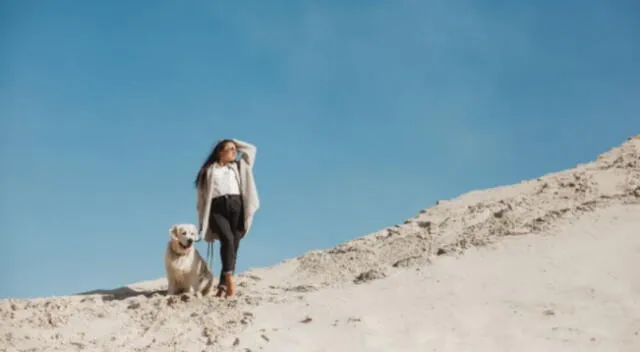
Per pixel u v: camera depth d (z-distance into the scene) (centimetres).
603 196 1126
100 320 835
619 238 933
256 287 1064
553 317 765
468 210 1273
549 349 704
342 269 1129
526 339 723
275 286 1073
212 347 738
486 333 744
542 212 1122
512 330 744
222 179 951
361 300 850
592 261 885
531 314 776
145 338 780
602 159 1407
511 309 792
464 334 744
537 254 924
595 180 1233
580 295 808
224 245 934
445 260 951
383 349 715
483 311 793
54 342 777
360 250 1190
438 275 903
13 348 757
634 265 861
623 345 701
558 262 893
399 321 780
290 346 731
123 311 860
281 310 834
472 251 972
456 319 777
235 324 794
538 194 1229
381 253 1164
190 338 770
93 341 775
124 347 755
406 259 1006
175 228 922
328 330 763
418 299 840
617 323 744
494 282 866
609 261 880
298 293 929
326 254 1223
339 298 862
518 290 837
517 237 995
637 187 1127
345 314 804
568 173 1363
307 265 1183
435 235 1170
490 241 1001
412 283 893
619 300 788
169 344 755
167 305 869
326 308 827
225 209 945
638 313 759
